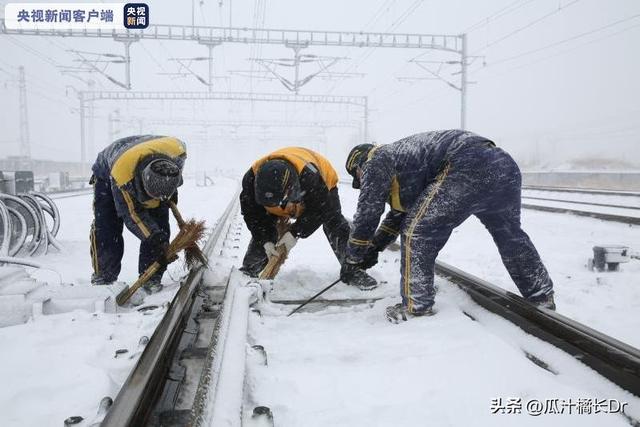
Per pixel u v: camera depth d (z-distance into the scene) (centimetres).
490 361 239
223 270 461
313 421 194
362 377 231
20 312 334
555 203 1338
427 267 308
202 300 363
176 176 375
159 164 368
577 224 904
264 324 302
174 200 440
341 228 431
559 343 252
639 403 202
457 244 711
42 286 366
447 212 304
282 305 363
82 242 794
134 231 388
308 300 356
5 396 221
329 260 589
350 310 347
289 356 254
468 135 319
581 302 403
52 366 252
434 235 307
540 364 247
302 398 212
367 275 401
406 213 351
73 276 528
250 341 275
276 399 209
